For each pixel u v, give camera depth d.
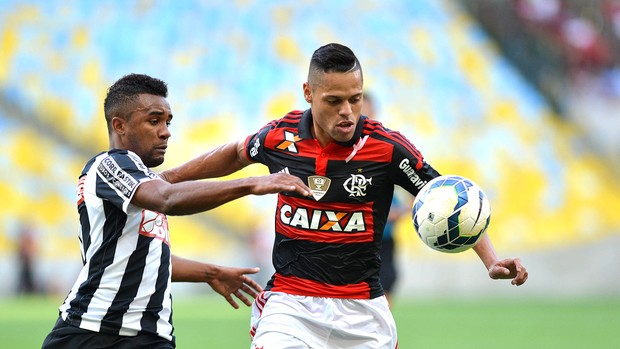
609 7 95.00
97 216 16.91
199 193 14.90
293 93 89.56
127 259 16.89
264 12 94.00
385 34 93.38
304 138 18.05
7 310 56.81
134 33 92.25
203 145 86.06
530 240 82.94
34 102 87.12
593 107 90.44
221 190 14.79
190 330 45.34
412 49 92.56
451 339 41.38
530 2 94.56
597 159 87.75
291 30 93.25
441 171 85.62
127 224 16.88
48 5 92.75
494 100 90.06
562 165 86.81
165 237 17.66
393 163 17.72
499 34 93.88
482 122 88.50
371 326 18.11
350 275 17.91
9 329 44.28
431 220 16.75
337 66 16.80
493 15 94.44
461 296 79.19
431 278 79.25
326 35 93.12
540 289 81.88
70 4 92.94
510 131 88.19
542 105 90.50
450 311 59.59
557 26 94.06
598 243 83.44
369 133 17.81
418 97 89.44
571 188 85.69
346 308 17.94
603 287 82.44
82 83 88.94
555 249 82.88
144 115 17.52
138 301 16.94
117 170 16.42
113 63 90.50
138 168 16.44
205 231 79.88
